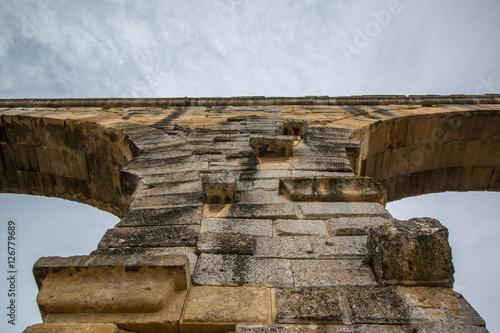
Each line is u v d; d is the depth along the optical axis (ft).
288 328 9.84
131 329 10.14
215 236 13.51
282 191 16.89
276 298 10.80
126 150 27.40
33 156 34.91
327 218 14.88
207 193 16.02
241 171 19.93
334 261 12.37
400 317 10.02
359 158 24.54
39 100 44.24
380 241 11.55
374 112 38.40
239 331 9.77
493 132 39.11
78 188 34.83
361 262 12.26
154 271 10.84
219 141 25.66
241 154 22.27
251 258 12.55
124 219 15.10
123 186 20.94
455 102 43.68
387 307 10.32
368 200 16.03
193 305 10.55
